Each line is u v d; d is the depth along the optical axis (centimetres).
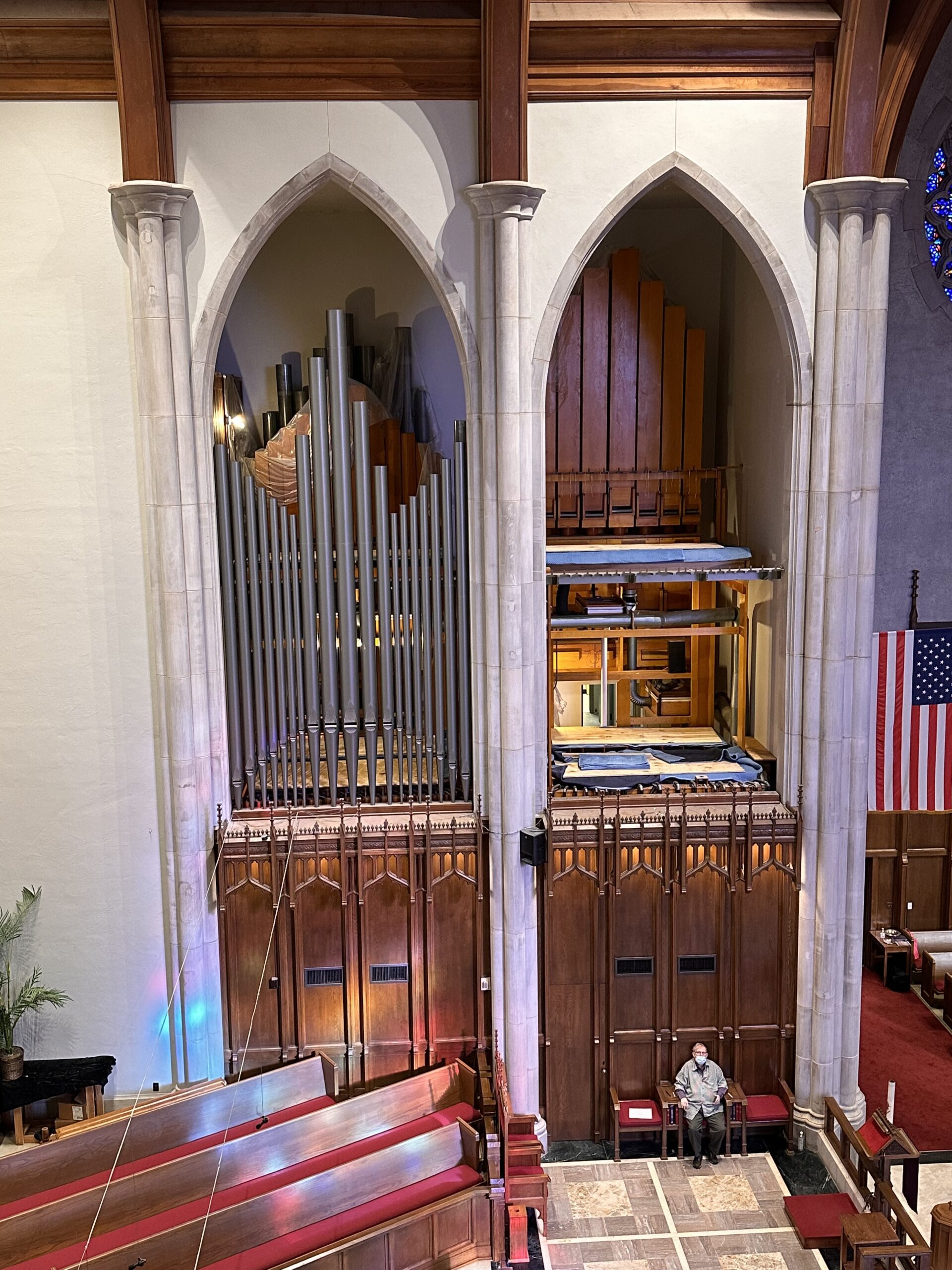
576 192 1170
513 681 1215
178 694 1202
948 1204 1107
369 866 1267
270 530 1220
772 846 1288
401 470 1445
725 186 1180
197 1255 1005
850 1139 1205
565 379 1423
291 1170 1170
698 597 1502
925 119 1423
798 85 1161
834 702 1248
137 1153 1164
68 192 1141
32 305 1162
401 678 1260
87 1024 1284
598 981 1309
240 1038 1294
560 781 1334
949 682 1340
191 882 1235
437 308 1555
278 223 1188
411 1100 1243
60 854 1255
